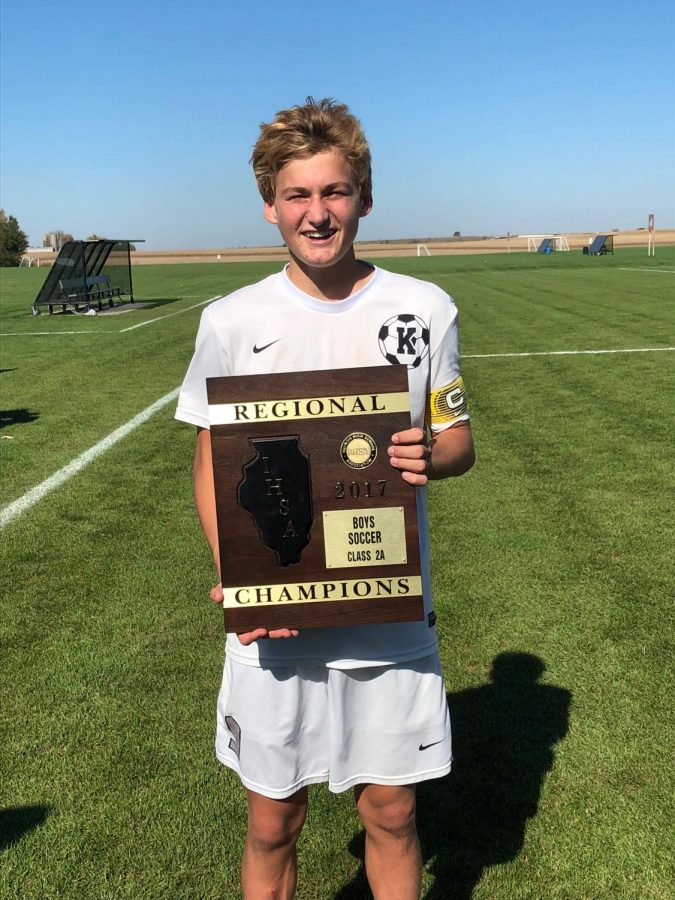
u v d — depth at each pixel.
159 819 2.47
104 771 2.69
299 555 1.63
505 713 2.97
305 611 1.65
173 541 4.75
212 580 4.20
